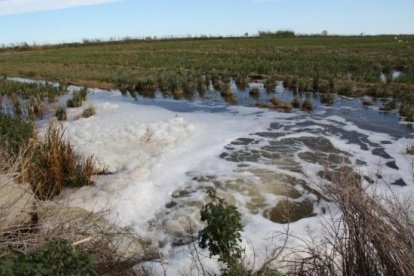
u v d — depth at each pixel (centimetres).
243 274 399
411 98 1433
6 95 1762
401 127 1145
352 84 1709
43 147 806
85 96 1669
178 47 4212
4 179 536
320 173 826
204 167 861
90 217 532
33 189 703
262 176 816
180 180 810
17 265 333
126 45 5075
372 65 2212
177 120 1183
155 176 827
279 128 1127
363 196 420
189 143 1001
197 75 2177
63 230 454
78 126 1183
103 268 474
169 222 677
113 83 2106
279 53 3103
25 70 2669
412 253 355
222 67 2439
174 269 545
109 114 1333
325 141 1012
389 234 371
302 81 1800
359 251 391
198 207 714
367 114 1296
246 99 1616
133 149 966
